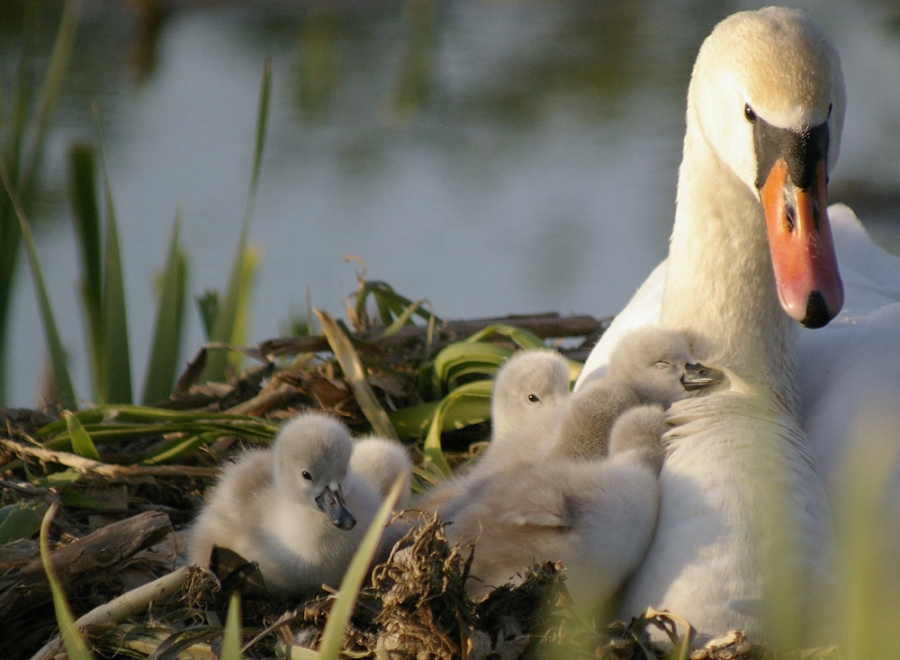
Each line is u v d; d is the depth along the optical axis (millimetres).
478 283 18953
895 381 6781
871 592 4223
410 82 29594
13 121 11633
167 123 25094
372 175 23156
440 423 9219
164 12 34094
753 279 7129
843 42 34969
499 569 6227
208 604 6676
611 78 30828
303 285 18406
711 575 5891
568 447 7117
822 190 6270
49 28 30625
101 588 7090
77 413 8828
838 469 6562
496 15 38594
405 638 5855
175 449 8766
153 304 17625
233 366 11594
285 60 30312
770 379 7141
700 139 7137
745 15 6758
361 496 7359
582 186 23062
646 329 7410
